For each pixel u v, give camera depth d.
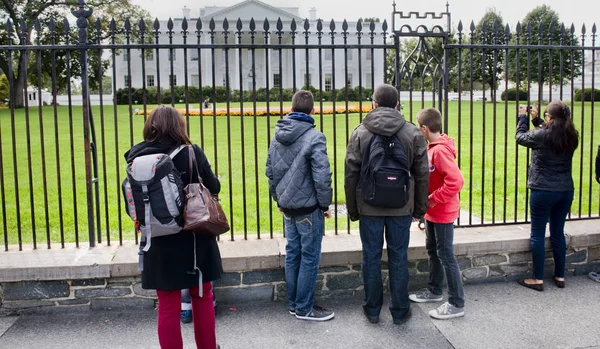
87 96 4.27
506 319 3.87
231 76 41.25
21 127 16.61
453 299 3.90
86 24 4.18
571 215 5.39
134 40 33.69
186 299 3.87
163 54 39.66
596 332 3.65
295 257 3.88
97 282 3.98
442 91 4.82
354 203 3.67
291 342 3.57
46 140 13.44
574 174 8.91
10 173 9.20
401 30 4.64
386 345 3.52
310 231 3.69
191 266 2.98
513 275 4.58
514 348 3.46
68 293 3.97
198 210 2.91
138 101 30.66
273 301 4.21
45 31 23.59
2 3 32.84
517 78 4.69
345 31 4.40
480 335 3.64
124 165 9.98
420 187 3.53
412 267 4.38
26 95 4.16
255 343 3.56
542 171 4.23
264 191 7.67
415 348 3.48
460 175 3.70
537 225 4.32
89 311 4.01
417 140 3.50
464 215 5.88
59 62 25.48
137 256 4.08
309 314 3.88
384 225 3.69
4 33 31.30
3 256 4.12
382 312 4.04
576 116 16.41
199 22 4.16
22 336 3.66
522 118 4.52
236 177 8.65
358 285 4.29
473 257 4.50
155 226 2.87
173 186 2.89
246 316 3.96
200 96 4.20
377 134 3.48
